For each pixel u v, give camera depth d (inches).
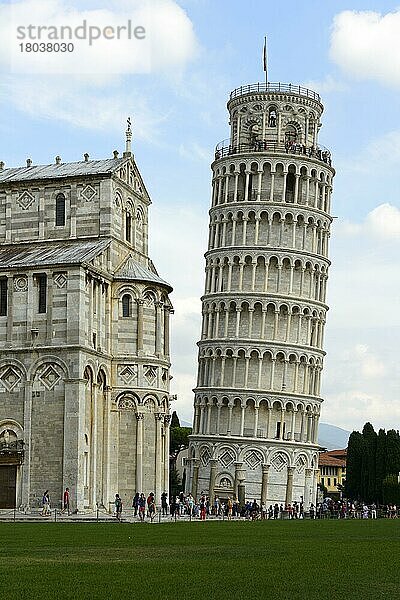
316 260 6063.0
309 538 2217.0
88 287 3599.9
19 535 2181.3
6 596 1057.5
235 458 5757.9
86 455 3560.5
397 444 6889.8
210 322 6038.4
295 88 6240.2
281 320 5949.8
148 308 3863.2
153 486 3777.1
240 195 6117.1
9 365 3567.9
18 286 3599.9
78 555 1569.9
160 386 3843.5
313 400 5979.3
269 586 1164.5
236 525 3090.6
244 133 6245.1
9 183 3993.6
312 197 6112.2
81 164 4111.7
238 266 5984.3
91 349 3575.3
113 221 3887.8
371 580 1241.4
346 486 7111.2
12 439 3543.3
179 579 1221.1
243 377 5885.8
